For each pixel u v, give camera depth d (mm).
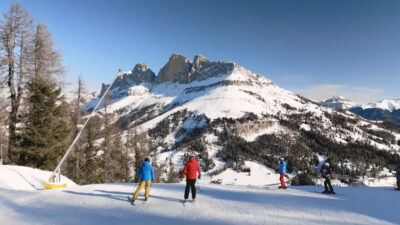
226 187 14594
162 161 154750
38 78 21609
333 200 10891
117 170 32469
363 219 8117
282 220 7852
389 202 10672
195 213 8422
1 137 22547
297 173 154375
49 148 21656
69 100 24562
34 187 14891
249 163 168750
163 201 10008
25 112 21719
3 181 13906
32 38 22016
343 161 181125
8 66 21078
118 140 33062
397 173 14641
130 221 7648
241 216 8180
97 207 9102
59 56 23344
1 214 8648
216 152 192625
